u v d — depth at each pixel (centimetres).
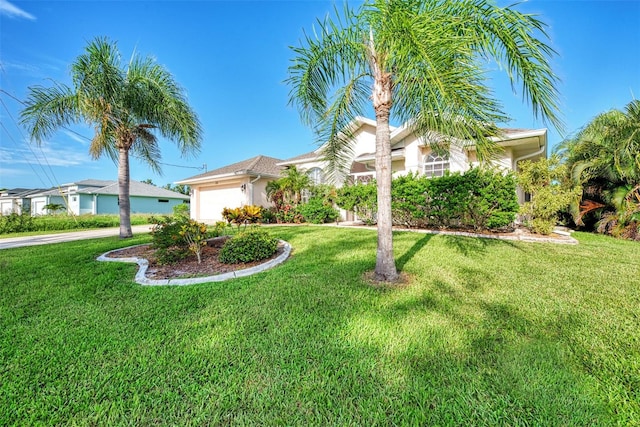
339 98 538
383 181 470
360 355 256
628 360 241
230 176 1833
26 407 201
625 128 934
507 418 185
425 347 266
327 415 191
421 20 343
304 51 489
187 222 662
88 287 465
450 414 189
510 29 336
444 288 427
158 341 287
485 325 307
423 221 1066
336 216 1488
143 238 1024
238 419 189
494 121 395
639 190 920
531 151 1202
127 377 232
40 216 2002
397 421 185
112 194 2912
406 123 532
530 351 256
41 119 898
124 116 959
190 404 203
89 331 312
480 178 912
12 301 405
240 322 327
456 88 351
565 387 210
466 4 355
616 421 181
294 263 595
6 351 273
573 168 1066
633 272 500
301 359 252
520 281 456
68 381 229
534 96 351
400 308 356
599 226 1023
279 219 1627
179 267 580
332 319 329
